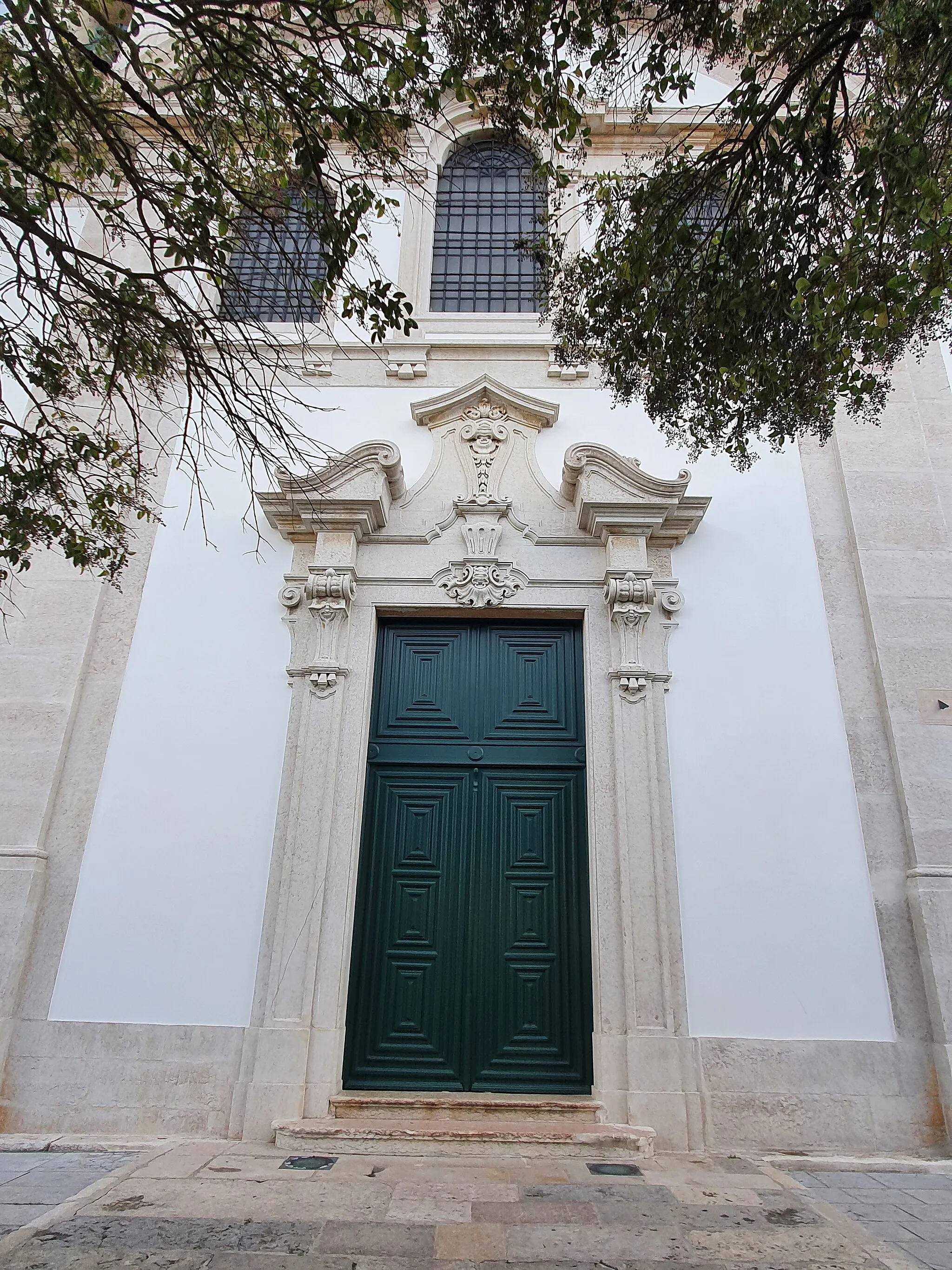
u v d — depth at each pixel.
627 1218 3.24
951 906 4.88
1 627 5.73
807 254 3.78
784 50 3.82
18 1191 3.60
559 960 5.18
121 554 4.66
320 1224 3.10
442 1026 5.05
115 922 5.02
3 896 4.98
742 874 5.09
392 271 7.35
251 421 5.29
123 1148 4.34
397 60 3.44
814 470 6.36
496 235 7.65
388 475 6.14
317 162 3.46
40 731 5.45
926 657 5.57
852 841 5.18
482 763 5.67
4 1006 4.76
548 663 5.95
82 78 3.59
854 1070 4.67
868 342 3.99
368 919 5.27
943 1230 3.33
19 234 6.77
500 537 6.11
